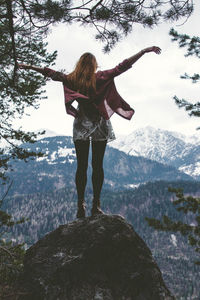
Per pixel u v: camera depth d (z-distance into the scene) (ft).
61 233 11.19
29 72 25.36
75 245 10.64
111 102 11.27
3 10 16.94
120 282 10.11
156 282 10.36
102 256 10.41
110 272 10.23
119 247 10.60
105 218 11.26
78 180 11.91
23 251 18.65
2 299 10.12
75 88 11.30
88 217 11.53
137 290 10.09
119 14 12.56
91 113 11.32
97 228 10.91
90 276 10.07
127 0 12.33
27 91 25.95
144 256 10.71
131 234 10.96
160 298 10.11
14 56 14.62
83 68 11.21
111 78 11.21
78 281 9.97
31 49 24.07
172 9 12.22
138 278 10.23
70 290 9.80
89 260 10.29
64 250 10.61
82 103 11.26
